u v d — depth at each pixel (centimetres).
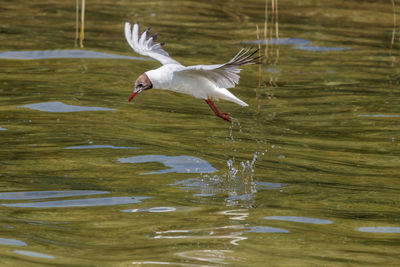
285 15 2553
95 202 1028
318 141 1381
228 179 1152
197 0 2786
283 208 1030
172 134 1388
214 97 1139
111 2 2638
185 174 1171
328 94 1706
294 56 2042
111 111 1518
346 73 1888
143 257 831
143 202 1034
